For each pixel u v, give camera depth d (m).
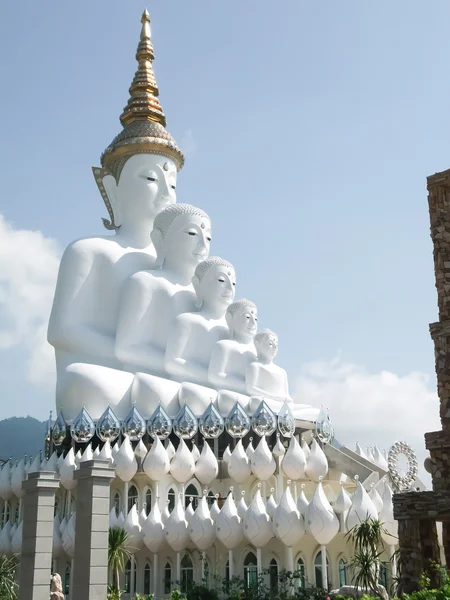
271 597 31.12
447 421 23.69
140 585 35.78
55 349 46.44
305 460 38.00
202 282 46.72
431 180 25.98
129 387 41.66
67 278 46.50
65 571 36.44
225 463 39.59
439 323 24.44
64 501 39.12
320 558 33.44
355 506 32.59
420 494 22.95
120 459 37.25
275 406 41.47
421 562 22.64
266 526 33.09
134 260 48.28
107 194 52.56
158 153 51.03
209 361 44.34
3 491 41.44
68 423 40.38
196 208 48.66
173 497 38.03
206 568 34.72
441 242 25.34
